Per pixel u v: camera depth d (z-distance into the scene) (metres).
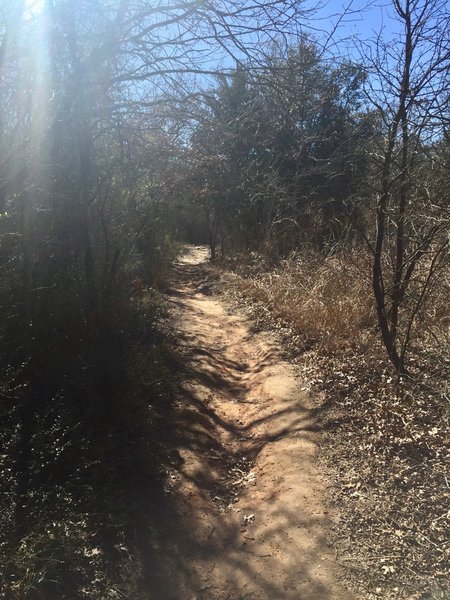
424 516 3.49
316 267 8.80
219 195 11.45
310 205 10.79
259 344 7.77
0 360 4.06
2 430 3.74
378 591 2.92
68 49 4.27
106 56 4.30
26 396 4.27
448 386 4.63
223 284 13.38
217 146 5.65
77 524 3.33
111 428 4.52
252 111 5.22
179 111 4.91
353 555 3.22
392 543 3.29
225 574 3.20
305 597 2.94
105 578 3.07
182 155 5.79
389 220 5.10
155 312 9.08
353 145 7.21
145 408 5.02
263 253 12.42
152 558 3.30
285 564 3.21
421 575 3.01
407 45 4.75
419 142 4.84
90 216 7.08
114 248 7.60
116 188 7.25
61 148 5.12
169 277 15.02
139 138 5.55
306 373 6.12
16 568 2.83
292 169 11.35
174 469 4.38
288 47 4.40
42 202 5.62
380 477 3.96
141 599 2.97
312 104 5.58
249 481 4.31
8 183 4.48
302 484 3.96
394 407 4.79
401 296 5.27
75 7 4.19
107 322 5.91
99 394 4.79
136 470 4.22
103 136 6.09
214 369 6.98
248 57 4.36
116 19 4.23
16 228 5.21
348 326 6.70
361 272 5.87
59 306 5.36
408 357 5.59
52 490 3.50
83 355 5.04
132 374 5.18
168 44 4.38
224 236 17.88
